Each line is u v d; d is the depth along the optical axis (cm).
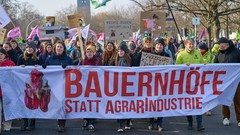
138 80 830
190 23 4641
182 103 838
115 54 895
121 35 1522
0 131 809
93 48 871
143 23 1506
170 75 833
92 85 829
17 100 825
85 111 831
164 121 947
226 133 823
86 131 845
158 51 862
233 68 838
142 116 833
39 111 830
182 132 832
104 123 927
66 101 829
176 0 2875
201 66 835
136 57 885
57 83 828
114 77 828
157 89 834
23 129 852
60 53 848
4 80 816
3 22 1038
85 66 827
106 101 831
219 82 841
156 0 2988
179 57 891
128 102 833
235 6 3119
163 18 1501
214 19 2709
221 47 875
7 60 862
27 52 888
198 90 838
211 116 1008
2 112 828
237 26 4575
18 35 1720
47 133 827
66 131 846
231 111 1060
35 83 825
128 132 833
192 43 883
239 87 866
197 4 2848
